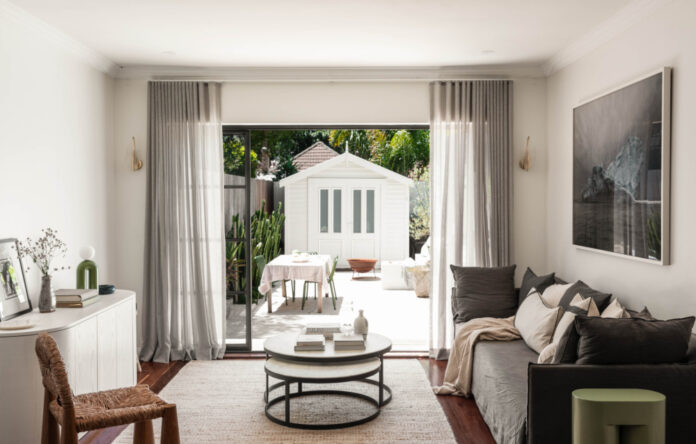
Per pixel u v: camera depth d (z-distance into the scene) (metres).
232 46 4.67
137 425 3.18
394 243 12.38
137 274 5.49
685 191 3.22
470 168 5.42
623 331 2.67
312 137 15.44
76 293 3.85
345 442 3.43
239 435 3.54
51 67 4.27
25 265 3.88
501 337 4.23
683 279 3.25
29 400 3.12
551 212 5.36
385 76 5.39
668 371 2.65
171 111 5.35
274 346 3.98
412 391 4.38
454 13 3.88
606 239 4.13
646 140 3.56
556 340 3.37
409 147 15.30
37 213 4.07
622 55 3.98
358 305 8.45
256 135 14.88
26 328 3.21
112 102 5.39
